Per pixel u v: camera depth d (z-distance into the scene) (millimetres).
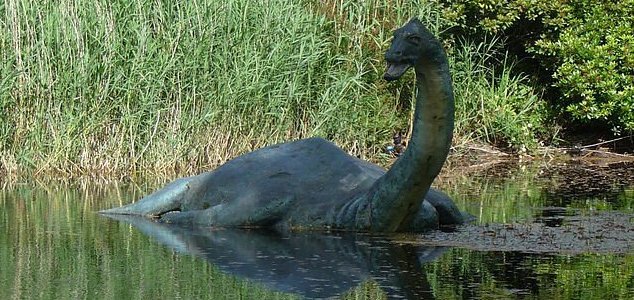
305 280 29453
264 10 57969
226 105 57062
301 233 37188
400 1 63125
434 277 29625
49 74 55656
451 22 64188
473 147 65625
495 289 28016
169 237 36688
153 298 27484
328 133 60156
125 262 32281
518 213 41500
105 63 55969
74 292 28203
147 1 56531
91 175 55438
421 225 37188
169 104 56906
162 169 56250
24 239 36375
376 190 36656
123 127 56250
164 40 56531
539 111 67750
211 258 32781
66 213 42625
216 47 57156
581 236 35938
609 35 64812
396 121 62531
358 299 27062
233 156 57375
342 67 60906
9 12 55219
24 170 55531
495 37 66312
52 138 56156
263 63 57469
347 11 62219
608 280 29016
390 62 34156
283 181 39000
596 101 65062
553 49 65312
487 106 65688
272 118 58594
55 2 55906
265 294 27812
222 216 39031
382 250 33656
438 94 34469
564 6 65500
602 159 64562
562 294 27406
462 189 50062
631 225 38156
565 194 47938
